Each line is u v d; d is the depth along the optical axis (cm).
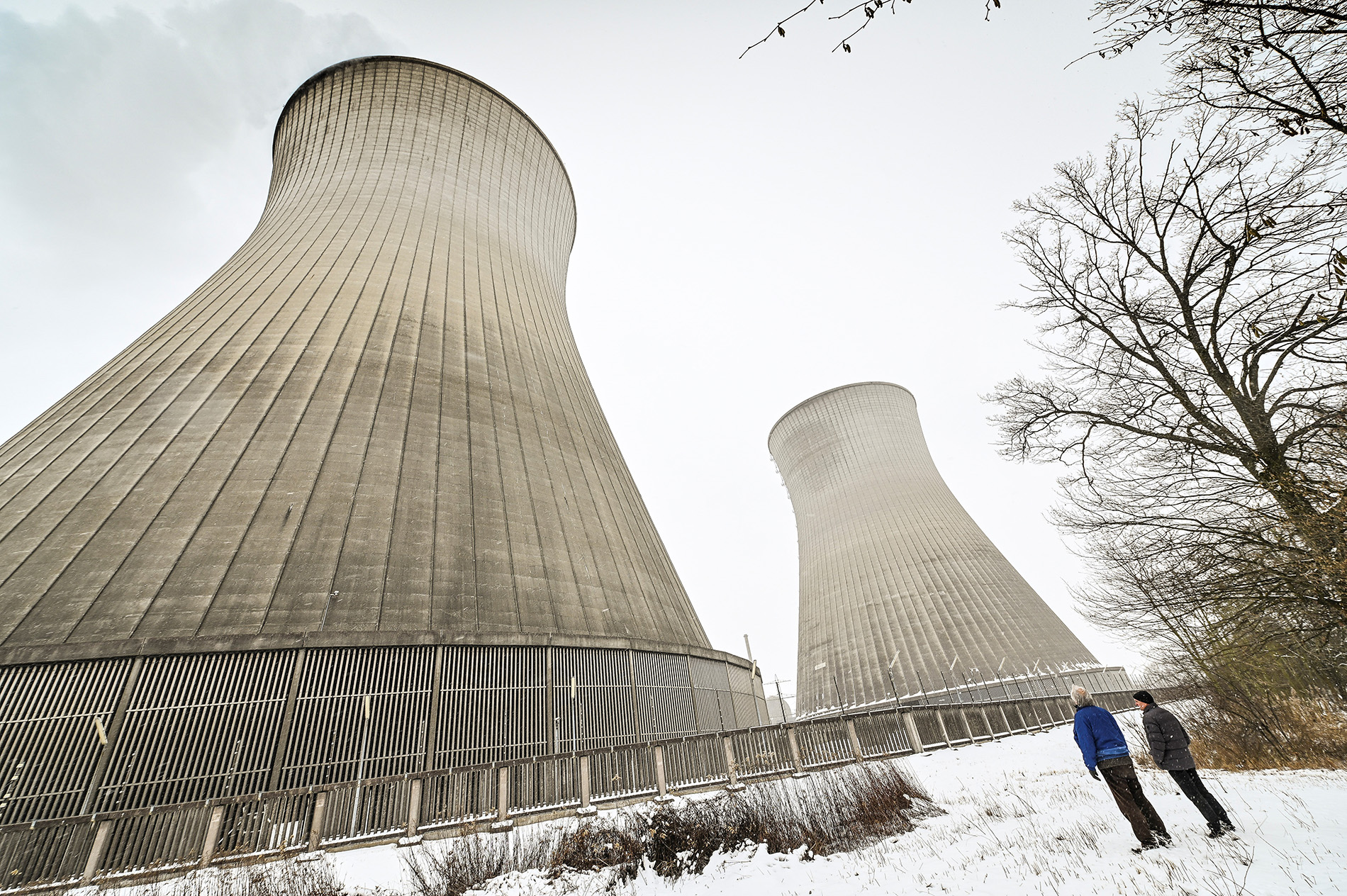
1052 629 5116
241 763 1196
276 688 1288
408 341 2248
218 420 1747
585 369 3278
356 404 1931
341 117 3266
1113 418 1170
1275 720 1188
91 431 1684
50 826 925
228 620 1330
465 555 1719
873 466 6156
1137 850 568
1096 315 1159
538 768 1203
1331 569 814
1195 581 1036
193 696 1228
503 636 1577
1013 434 1298
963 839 770
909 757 1653
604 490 2447
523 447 2216
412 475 1825
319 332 2127
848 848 842
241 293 2269
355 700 1338
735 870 793
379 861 929
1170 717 629
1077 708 645
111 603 1294
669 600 2305
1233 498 1003
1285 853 492
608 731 1642
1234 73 522
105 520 1443
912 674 4847
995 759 1574
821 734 1528
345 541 1573
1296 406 895
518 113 3772
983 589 5109
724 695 2167
